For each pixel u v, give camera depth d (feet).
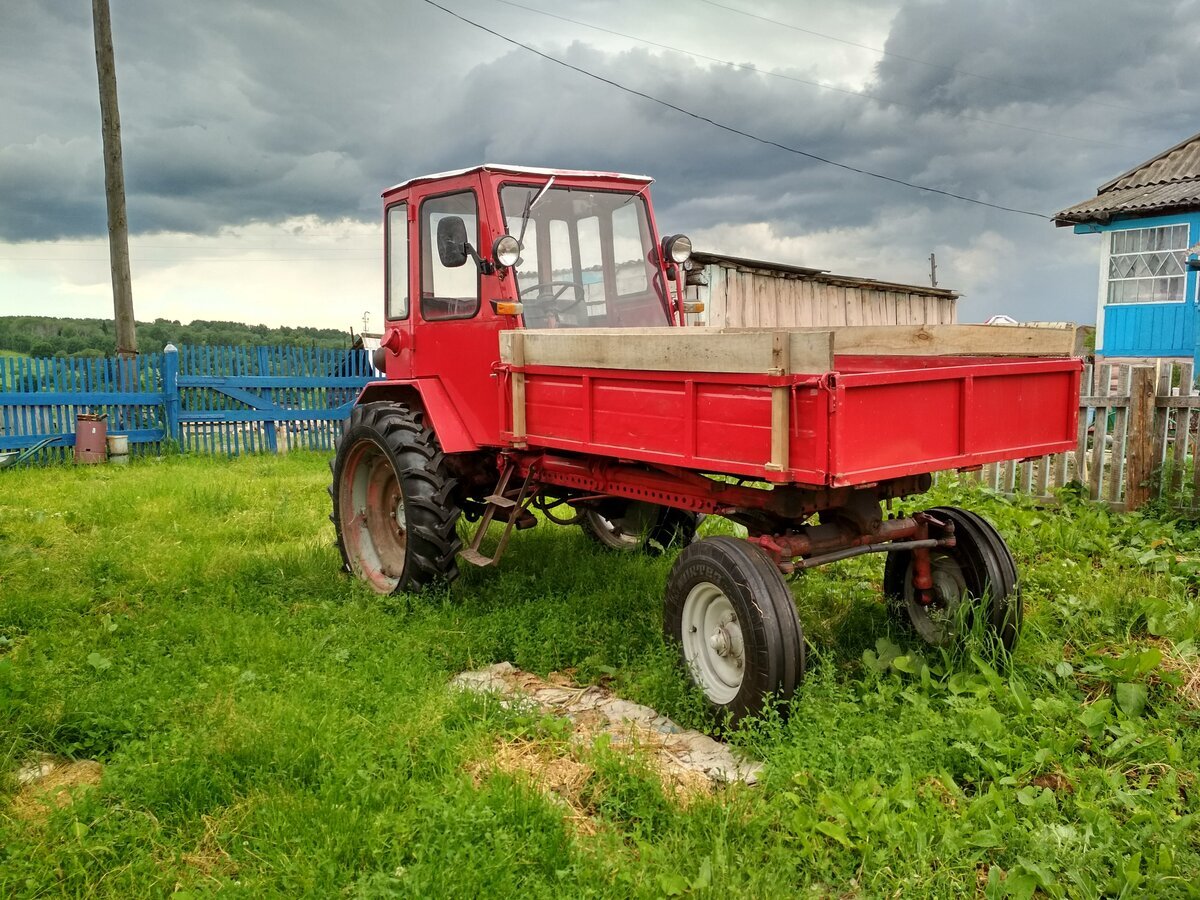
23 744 10.79
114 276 45.78
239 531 23.04
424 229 17.85
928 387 10.94
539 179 16.44
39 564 19.04
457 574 17.02
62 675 12.57
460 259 15.81
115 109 45.03
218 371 42.14
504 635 14.97
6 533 22.40
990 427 11.79
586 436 13.56
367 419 18.10
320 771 9.83
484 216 16.02
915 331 13.65
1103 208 47.85
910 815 9.04
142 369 40.73
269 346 43.39
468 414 16.92
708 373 11.21
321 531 23.67
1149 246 48.06
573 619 15.29
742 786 9.66
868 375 10.03
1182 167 50.34
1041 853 8.39
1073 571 17.15
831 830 8.65
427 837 8.47
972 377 11.41
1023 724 10.89
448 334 17.24
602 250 17.42
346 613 15.84
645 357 12.16
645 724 11.91
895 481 12.81
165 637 14.46
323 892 7.80
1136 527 20.49
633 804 9.56
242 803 9.37
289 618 15.76
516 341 14.85
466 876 7.87
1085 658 13.25
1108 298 50.03
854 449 10.03
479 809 8.85
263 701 11.46
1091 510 22.27
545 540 20.99
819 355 9.80
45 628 15.16
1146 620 14.51
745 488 12.64
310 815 8.87
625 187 17.72
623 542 20.63
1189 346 46.50
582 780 10.10
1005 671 12.65
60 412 38.42
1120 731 10.65
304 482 31.94
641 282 17.99
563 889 7.99
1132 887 7.88
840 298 48.37
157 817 9.27
